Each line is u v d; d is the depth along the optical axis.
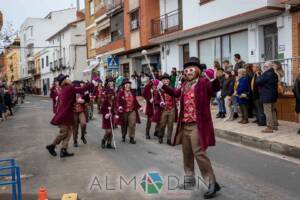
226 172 8.73
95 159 10.66
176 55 24.88
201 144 6.89
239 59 15.34
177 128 7.34
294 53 15.64
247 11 17.47
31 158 11.30
